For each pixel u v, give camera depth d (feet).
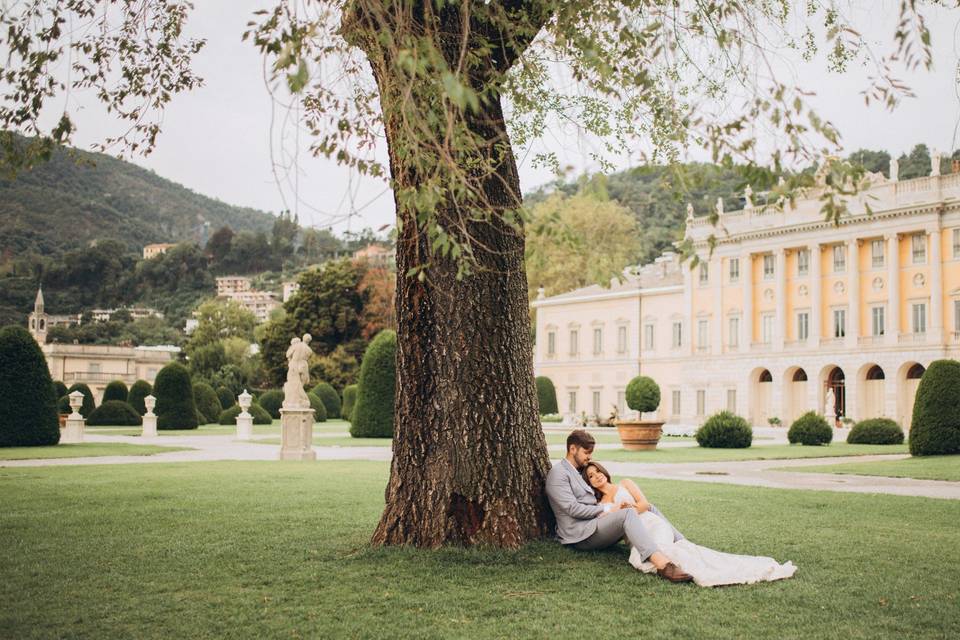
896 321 177.68
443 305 24.22
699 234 213.46
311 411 73.05
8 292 419.33
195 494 41.42
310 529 29.63
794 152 16.17
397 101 20.11
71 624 17.76
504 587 20.45
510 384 24.68
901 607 18.72
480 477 24.12
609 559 23.34
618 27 19.12
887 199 179.22
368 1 17.11
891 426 109.70
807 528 30.55
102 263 451.94
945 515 34.53
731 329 207.92
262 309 449.48
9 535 28.58
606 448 98.37
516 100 23.82
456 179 19.16
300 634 16.98
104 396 174.70
